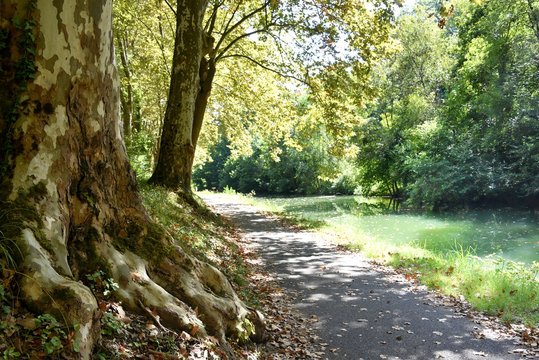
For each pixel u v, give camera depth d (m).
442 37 42.41
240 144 31.67
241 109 29.69
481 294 8.70
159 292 4.69
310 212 32.28
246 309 6.18
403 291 9.23
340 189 58.03
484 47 31.06
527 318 7.38
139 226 5.18
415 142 38.06
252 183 73.94
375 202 41.31
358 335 6.75
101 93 4.75
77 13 4.39
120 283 4.44
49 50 4.23
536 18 28.55
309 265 11.78
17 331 3.10
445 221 25.25
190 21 15.60
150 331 4.17
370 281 10.09
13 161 4.05
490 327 7.09
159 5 20.55
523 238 18.67
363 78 18.16
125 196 5.20
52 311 3.29
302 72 19.19
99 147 4.77
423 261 12.00
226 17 22.66
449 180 29.47
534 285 9.08
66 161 4.37
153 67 26.03
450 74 40.31
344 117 19.50
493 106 28.89
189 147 16.08
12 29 4.15
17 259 3.48
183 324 4.55
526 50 28.78
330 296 8.85
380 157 43.09
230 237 14.90
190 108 15.94
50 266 3.58
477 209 29.38
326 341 6.52
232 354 5.10
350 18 16.80
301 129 23.28
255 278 10.06
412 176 37.16
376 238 18.03
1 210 3.79
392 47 17.61
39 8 4.18
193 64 15.80
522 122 27.42
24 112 4.13
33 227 3.79
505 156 29.19
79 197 4.53
